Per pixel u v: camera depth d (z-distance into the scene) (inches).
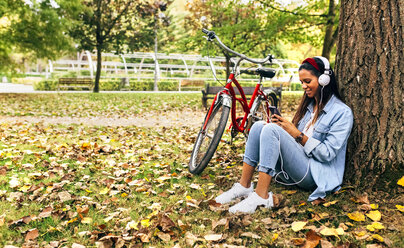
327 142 101.0
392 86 103.9
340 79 114.9
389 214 92.8
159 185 128.3
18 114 379.6
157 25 771.4
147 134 251.8
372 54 106.5
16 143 206.1
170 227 94.0
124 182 135.5
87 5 709.3
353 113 110.8
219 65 1121.4
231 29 514.9
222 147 190.4
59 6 648.4
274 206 102.7
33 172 146.6
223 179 131.6
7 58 677.9
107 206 111.1
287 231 89.5
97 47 730.2
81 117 364.2
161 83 1043.3
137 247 85.1
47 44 645.3
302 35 514.9
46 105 468.4
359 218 91.7
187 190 123.9
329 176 104.1
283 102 521.0
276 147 99.8
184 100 553.3
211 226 94.6
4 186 129.3
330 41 468.8
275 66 1154.0
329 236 85.3
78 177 140.8
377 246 79.2
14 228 94.5
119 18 729.6
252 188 111.3
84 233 91.7
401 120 103.2
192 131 268.1
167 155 178.9
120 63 1085.8
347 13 113.3
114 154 181.5
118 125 302.7
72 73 1074.7
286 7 490.3
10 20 632.4
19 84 1330.0
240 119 155.6
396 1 102.3
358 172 109.1
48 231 92.9
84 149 190.9
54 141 213.8
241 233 89.9
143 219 98.9
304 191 112.0
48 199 115.4
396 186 101.4
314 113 109.8
